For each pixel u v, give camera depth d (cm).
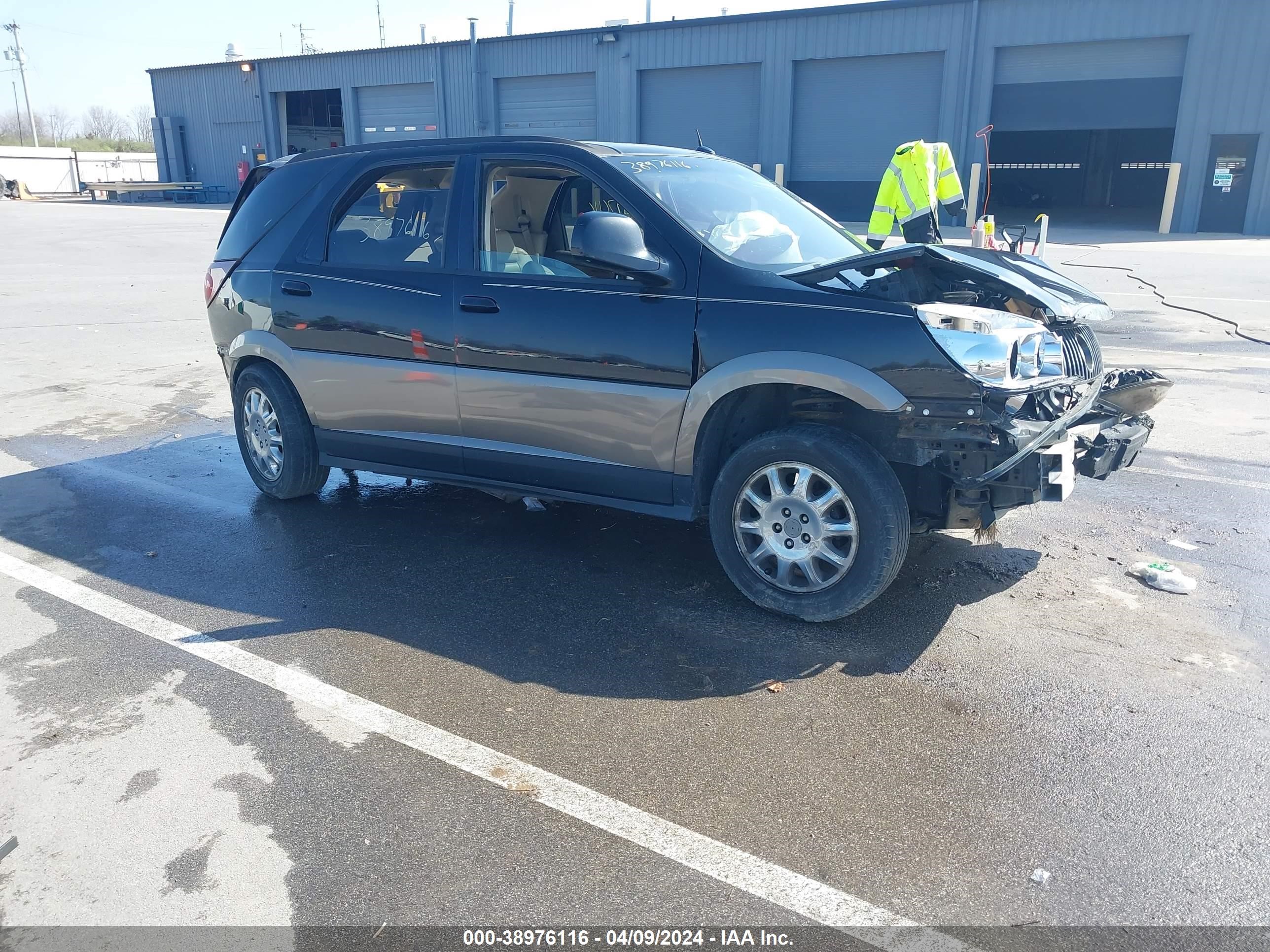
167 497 598
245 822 291
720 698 358
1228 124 2472
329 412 532
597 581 465
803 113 3011
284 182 554
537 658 389
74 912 256
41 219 3259
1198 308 1288
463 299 462
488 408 466
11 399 868
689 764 318
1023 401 381
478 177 473
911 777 310
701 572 475
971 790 303
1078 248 2161
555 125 3509
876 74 2875
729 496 418
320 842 282
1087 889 261
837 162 2997
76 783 310
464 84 3659
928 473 396
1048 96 2673
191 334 1198
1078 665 380
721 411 414
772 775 312
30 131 10875
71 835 286
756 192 506
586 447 445
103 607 440
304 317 525
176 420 794
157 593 455
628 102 3300
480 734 336
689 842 281
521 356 448
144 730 340
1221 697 356
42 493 607
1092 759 319
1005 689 362
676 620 421
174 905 258
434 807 297
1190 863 270
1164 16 2473
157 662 389
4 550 511
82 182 5166
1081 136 3719
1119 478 610
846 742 329
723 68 3117
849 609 400
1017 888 262
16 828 289
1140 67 2553
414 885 265
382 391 504
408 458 512
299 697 361
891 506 383
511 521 550
